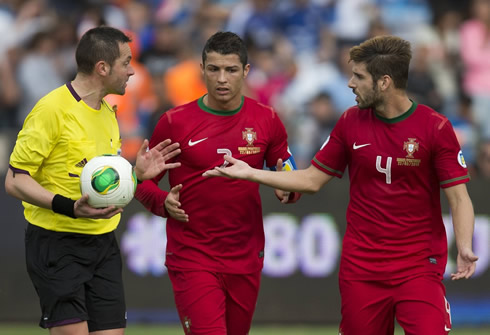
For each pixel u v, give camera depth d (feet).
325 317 99.40
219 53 61.31
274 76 140.26
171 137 64.34
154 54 140.05
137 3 147.13
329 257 99.45
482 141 136.56
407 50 58.70
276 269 99.50
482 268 99.96
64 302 59.88
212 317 63.05
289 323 99.30
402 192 59.26
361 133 59.93
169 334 94.94
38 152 58.59
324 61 143.74
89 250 61.36
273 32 146.82
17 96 138.41
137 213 99.71
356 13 148.77
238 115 64.23
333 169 62.13
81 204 56.59
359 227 60.59
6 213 100.12
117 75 60.64
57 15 145.79
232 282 64.80
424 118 59.00
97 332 61.52
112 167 57.77
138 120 134.62
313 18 148.15
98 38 60.13
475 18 149.28
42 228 60.80
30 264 60.85
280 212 99.55
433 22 150.82
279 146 66.28
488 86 144.46
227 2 150.61
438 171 59.16
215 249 64.23
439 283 60.23
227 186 63.41
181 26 146.10
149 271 99.81
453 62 145.69
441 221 60.85
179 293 64.75
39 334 95.09
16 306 100.07
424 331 58.54
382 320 60.95
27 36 141.28
